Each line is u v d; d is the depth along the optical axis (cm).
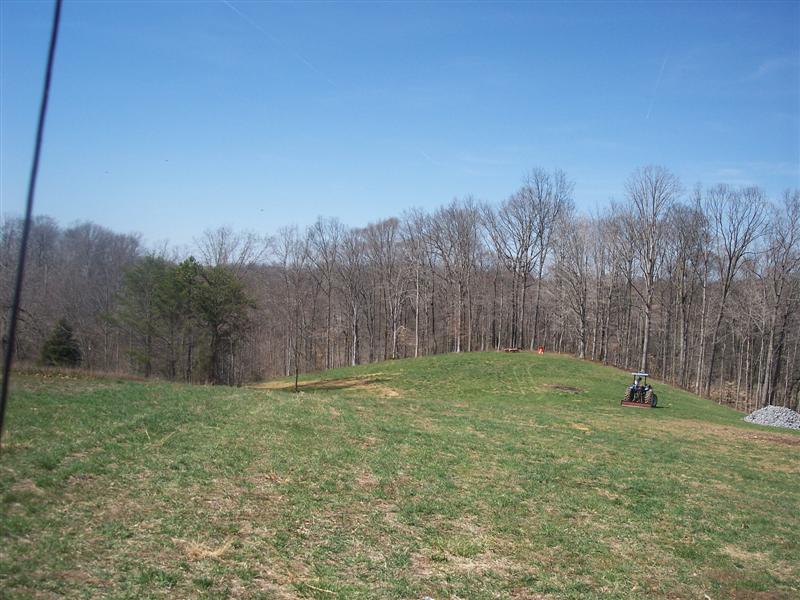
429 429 1956
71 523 817
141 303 4144
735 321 6347
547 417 2544
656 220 5544
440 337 7988
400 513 1097
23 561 676
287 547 862
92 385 2033
